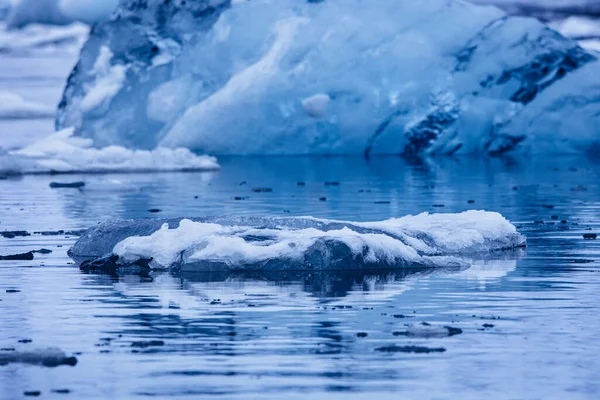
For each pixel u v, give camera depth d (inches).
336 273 1267.2
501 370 786.2
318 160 3905.0
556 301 1061.1
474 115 4060.0
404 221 1520.7
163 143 4067.4
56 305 1055.6
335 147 4099.4
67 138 4084.6
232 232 1349.7
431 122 4072.3
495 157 4065.0
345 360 815.7
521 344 866.8
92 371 790.5
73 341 888.3
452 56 4101.9
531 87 4126.5
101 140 4163.4
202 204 2249.0
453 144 4077.3
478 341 877.2
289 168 3543.3
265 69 4074.8
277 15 4234.7
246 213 2014.0
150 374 780.6
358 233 1321.4
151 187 2807.6
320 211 2042.3
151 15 4320.9
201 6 4350.4
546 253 1446.9
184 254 1321.4
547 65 4133.9
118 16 4350.4
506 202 2284.7
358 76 4067.4
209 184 2903.5
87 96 4212.6
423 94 4067.4
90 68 4320.9
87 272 1293.1
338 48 4077.3
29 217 2010.3
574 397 723.4
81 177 3299.7
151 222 1448.1
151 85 4215.1
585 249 1488.7
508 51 4106.8
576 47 4190.5
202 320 970.1
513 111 4121.6
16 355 823.1
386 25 4131.4
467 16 4163.4
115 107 4190.5
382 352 839.7
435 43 4114.2
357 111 4057.6
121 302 1069.8
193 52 4237.2
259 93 4035.4
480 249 1460.4
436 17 4158.5
